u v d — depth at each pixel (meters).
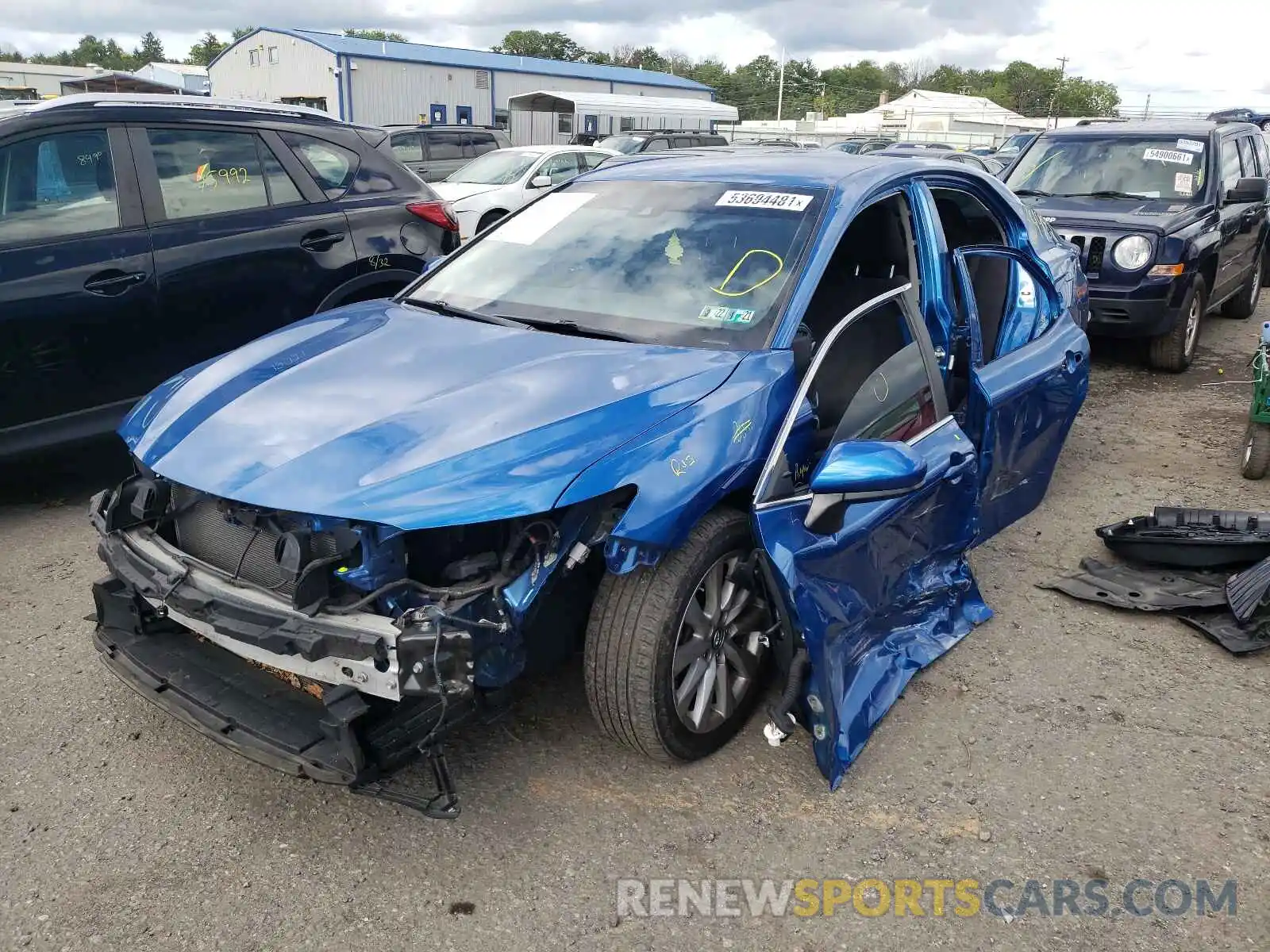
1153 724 3.20
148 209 4.90
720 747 3.02
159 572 2.69
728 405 2.76
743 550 2.89
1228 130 8.67
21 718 3.18
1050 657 3.59
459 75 37.53
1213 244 7.54
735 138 39.44
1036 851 2.64
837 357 3.76
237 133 5.28
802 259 3.24
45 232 4.59
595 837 2.68
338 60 34.53
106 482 5.35
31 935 2.34
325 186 5.59
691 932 2.38
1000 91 107.50
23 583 4.11
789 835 2.70
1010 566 4.34
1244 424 6.41
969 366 3.71
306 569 2.38
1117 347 8.61
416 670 2.28
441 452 2.50
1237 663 3.57
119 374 4.85
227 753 3.03
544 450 2.52
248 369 3.10
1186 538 4.11
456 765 2.95
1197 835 2.70
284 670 2.47
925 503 3.27
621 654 2.65
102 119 4.82
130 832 2.69
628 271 3.44
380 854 2.62
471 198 13.18
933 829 2.72
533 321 3.32
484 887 2.51
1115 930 2.38
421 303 3.65
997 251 4.06
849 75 119.94
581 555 2.50
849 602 2.91
